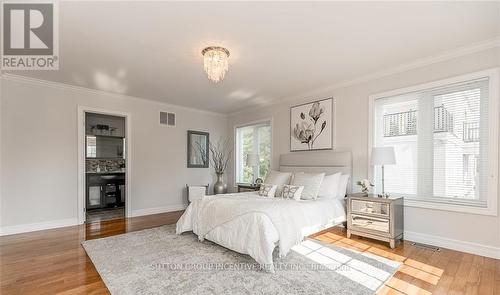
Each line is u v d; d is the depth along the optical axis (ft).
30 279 7.42
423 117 10.81
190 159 19.34
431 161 10.54
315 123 14.80
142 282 7.13
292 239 8.86
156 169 17.47
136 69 11.51
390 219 9.97
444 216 9.98
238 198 11.32
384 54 10.11
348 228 11.28
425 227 10.46
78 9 7.00
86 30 8.13
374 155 10.71
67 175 13.74
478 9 7.10
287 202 10.23
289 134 16.43
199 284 7.02
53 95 13.42
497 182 8.82
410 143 11.18
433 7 7.02
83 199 14.28
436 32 8.42
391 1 6.73
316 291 6.66
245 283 7.07
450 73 9.96
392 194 11.68
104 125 21.01
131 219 15.38
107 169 21.12
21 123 12.46
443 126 10.27
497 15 7.39
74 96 14.11
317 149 14.62
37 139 12.89
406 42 9.11
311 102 15.08
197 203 11.57
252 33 8.39
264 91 15.14
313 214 10.19
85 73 12.01
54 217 13.29
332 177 12.42
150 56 10.12
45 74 12.11
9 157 12.12
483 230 9.10
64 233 12.17
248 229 8.70
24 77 12.42
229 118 21.65
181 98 16.78
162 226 13.52
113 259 8.79
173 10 7.06
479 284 7.03
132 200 16.26
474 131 9.52
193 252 9.47
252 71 11.91
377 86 12.19
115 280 7.23
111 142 21.66
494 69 8.91
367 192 11.73
